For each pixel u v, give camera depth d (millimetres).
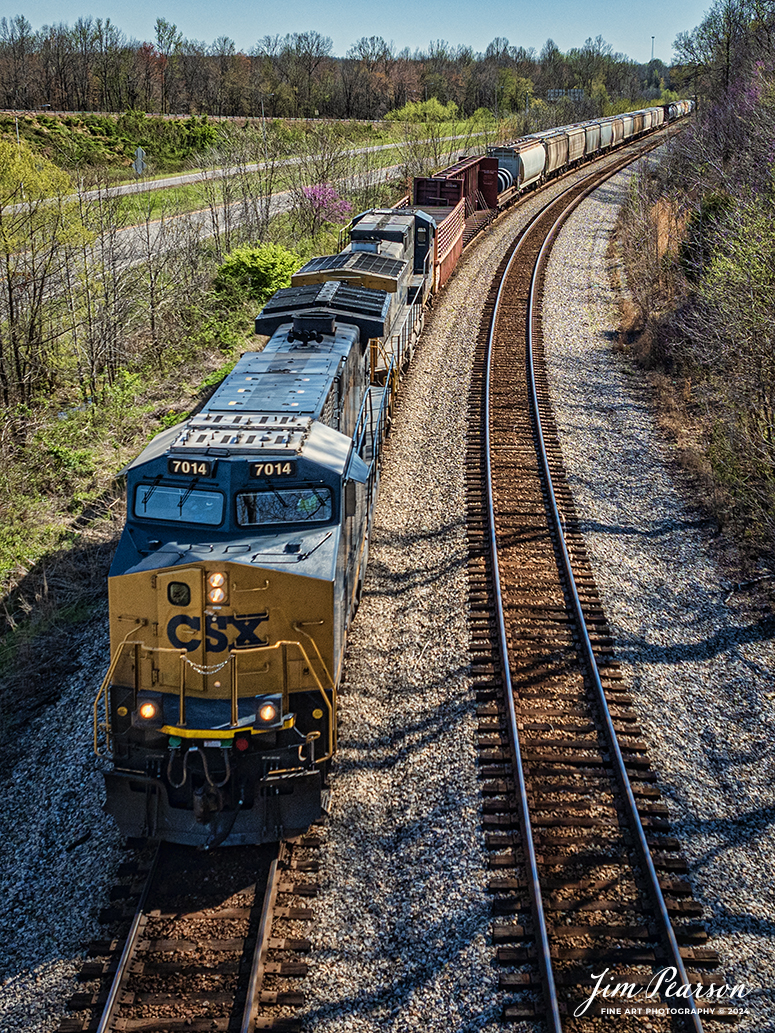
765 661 11508
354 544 10891
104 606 12836
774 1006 7125
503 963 7402
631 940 7621
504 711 10383
